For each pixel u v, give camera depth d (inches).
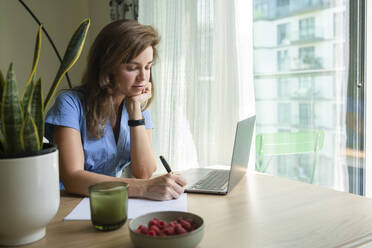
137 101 60.4
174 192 43.2
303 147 88.1
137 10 127.3
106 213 32.7
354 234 32.2
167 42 114.3
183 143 109.7
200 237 28.5
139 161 59.3
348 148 80.1
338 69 80.5
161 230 29.4
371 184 77.7
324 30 82.7
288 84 92.1
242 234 32.1
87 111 55.4
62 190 48.4
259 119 100.9
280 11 92.6
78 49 37.5
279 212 38.3
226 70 99.3
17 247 29.7
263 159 97.7
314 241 30.6
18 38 147.4
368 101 76.7
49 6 153.8
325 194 45.2
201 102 103.6
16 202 28.6
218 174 56.4
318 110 85.3
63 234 32.5
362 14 75.9
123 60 53.0
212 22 99.4
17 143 30.0
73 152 49.9
